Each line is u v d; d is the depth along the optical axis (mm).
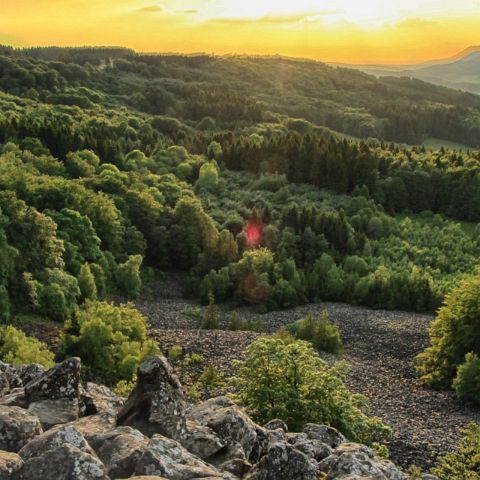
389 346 96375
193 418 22125
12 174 118250
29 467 15062
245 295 123250
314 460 20156
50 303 89188
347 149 181375
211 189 169750
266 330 106188
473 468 45031
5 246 86000
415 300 122812
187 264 140250
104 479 15062
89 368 64750
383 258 139500
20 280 87688
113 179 144625
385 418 66438
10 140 159375
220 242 136125
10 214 93000
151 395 20062
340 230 143625
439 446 58875
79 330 71000
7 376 25047
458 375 73750
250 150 187500
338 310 119188
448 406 73250
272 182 174625
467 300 83312
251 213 151500
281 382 39938
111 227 128500
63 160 164000
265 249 133000
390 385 79750
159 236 138750
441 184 172875
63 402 20766
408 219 156625
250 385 40062
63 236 110125
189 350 80625
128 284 119938
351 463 18828
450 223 159750
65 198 120875
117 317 74688
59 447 15328
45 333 80812
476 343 80688
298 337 95812
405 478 19750
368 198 168000
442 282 127750
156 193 149625
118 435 18062
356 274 129750
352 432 39188
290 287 123312
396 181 172625
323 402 39344
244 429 21297
